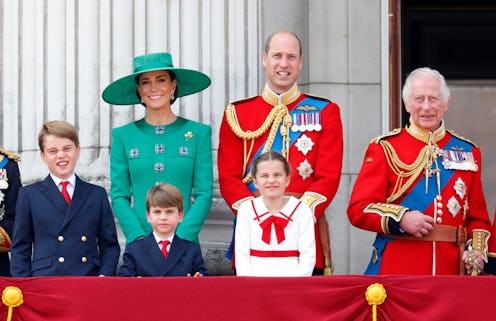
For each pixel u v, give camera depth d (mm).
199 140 23062
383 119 26844
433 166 21750
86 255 21547
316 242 22234
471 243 21438
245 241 20953
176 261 21203
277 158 20938
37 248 21484
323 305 19625
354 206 21625
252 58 26234
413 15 30453
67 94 26234
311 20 26797
